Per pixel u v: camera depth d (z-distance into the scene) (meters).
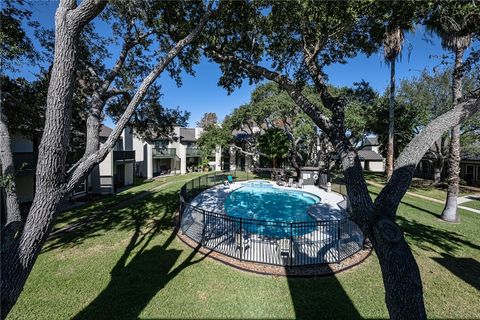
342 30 5.23
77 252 7.19
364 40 5.95
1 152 4.07
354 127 20.20
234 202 15.40
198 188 18.86
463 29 4.46
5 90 7.71
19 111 8.18
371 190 18.33
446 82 18.14
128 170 22.83
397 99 20.61
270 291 5.23
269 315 4.50
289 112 23.00
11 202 3.62
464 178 23.27
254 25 6.31
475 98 3.21
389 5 4.09
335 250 7.19
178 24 6.25
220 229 8.94
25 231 2.52
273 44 6.75
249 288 5.34
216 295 5.09
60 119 2.61
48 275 5.84
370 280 5.68
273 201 16.55
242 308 4.69
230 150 36.50
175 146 34.25
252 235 8.61
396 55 11.51
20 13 6.57
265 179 25.81
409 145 3.37
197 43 6.51
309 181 22.00
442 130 3.26
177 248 7.49
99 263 6.47
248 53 7.14
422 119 19.39
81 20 2.62
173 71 8.16
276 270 6.10
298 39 6.11
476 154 21.58
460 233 9.01
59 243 7.89
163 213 11.74
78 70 7.53
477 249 7.53
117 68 5.31
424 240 8.24
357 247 7.38
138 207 13.01
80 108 9.20
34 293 5.13
